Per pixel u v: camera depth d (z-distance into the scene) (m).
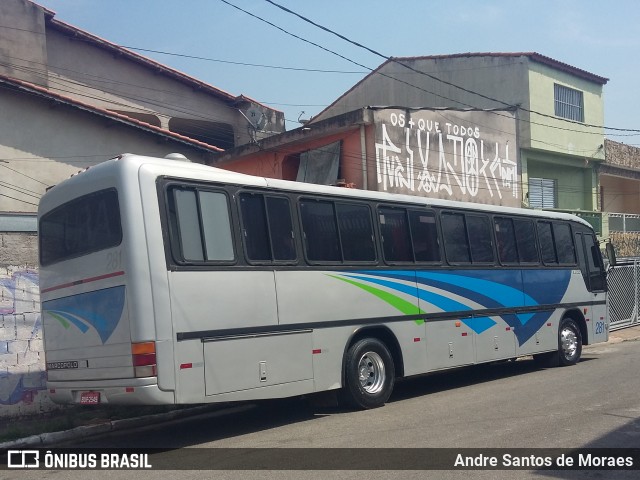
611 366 14.50
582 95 29.27
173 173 8.16
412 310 11.13
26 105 18.16
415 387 12.80
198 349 8.00
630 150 32.66
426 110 21.44
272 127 27.83
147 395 7.54
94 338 8.16
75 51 23.12
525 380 12.94
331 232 10.05
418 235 11.56
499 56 26.61
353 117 19.47
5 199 17.69
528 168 27.75
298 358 9.20
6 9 20.55
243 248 8.73
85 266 8.32
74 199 8.60
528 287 13.92
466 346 12.16
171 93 25.33
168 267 7.84
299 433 8.70
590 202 30.11
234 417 10.50
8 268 10.68
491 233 13.20
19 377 10.53
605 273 16.61
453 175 22.31
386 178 19.78
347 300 10.04
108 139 19.52
